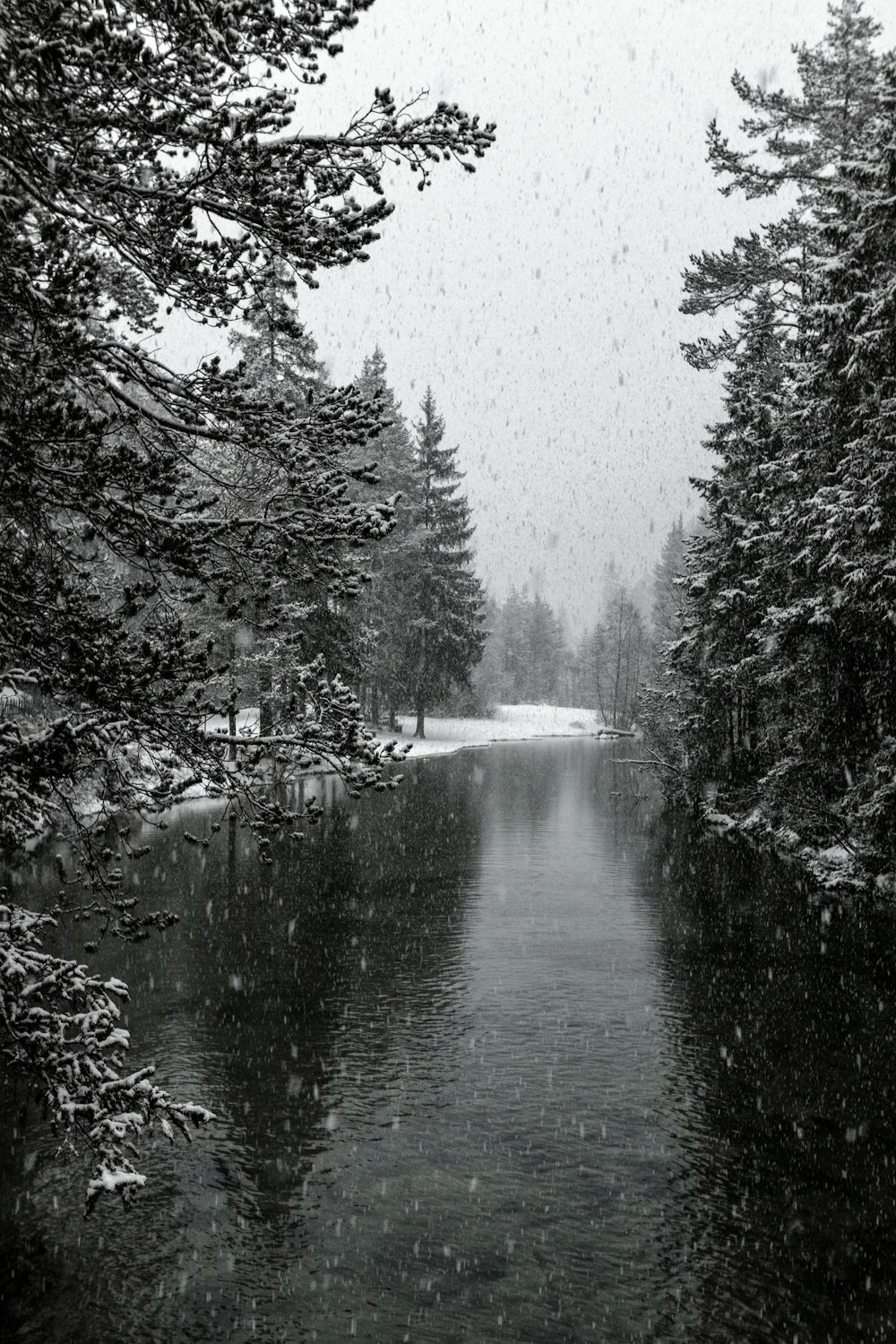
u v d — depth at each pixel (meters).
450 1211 7.70
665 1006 12.41
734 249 27.83
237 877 19.97
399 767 48.19
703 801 30.27
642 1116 9.34
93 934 14.97
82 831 5.77
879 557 16.19
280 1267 6.97
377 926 16.16
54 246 4.45
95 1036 4.98
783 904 18.12
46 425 4.65
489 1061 10.63
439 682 61.19
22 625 5.02
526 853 23.50
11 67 4.07
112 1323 6.38
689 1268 6.98
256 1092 9.79
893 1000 12.66
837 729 19.84
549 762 52.47
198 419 5.49
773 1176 8.27
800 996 12.85
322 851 23.38
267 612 5.79
